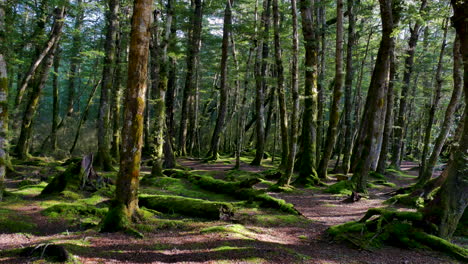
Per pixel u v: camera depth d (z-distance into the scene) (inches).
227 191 473.4
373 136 524.1
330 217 373.4
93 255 205.9
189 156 1142.3
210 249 223.8
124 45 960.3
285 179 538.6
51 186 418.6
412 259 229.8
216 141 1041.5
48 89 1555.1
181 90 1680.6
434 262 226.4
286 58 978.7
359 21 1050.7
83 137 1181.7
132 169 288.8
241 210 373.4
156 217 321.4
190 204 347.3
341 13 586.9
